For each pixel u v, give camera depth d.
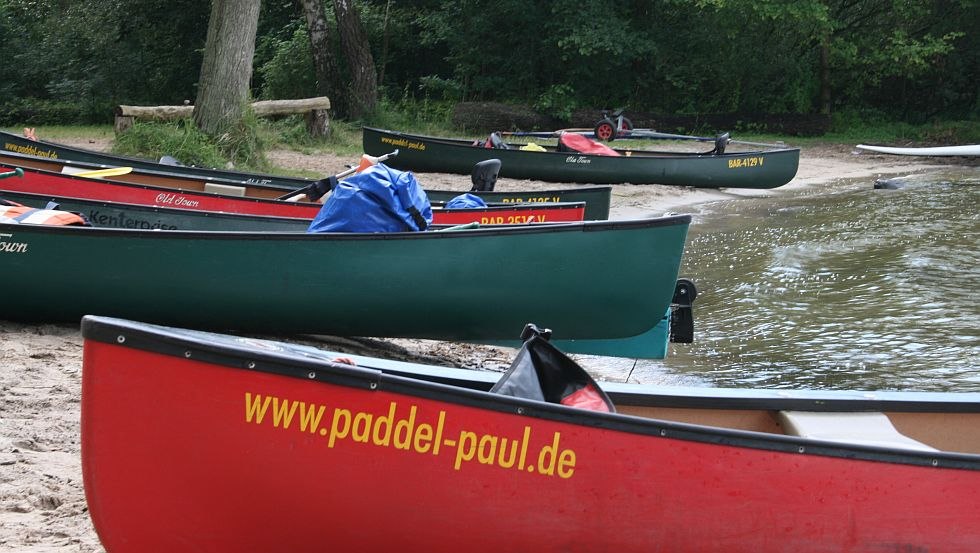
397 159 16.78
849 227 13.19
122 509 3.12
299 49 25.91
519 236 6.55
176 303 6.48
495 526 3.25
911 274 10.15
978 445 4.14
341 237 6.39
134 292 6.43
